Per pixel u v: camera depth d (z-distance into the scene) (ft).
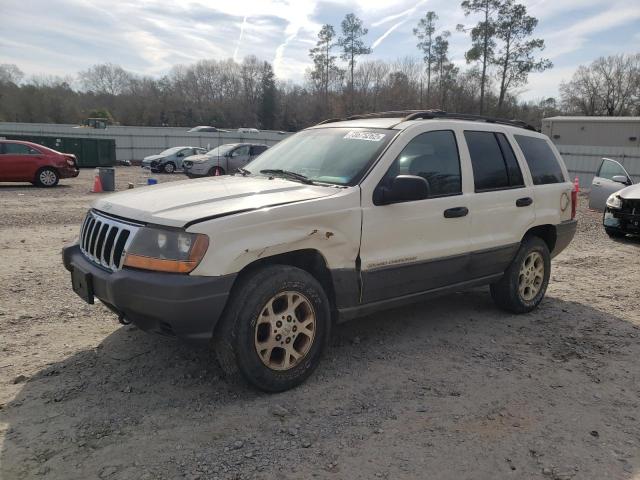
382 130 13.91
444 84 178.81
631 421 10.70
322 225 11.55
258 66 286.87
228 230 10.27
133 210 11.10
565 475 8.80
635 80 211.82
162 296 9.87
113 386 11.51
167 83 297.33
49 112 224.53
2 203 41.57
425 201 13.55
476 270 15.26
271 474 8.63
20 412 10.32
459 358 13.58
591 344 14.87
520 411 10.94
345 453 9.27
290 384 11.46
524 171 16.66
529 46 147.84
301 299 11.42
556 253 18.53
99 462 8.81
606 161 42.86
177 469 8.68
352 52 194.70
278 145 16.37
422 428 10.16
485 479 8.66
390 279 13.00
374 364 13.05
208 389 11.45
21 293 17.84
